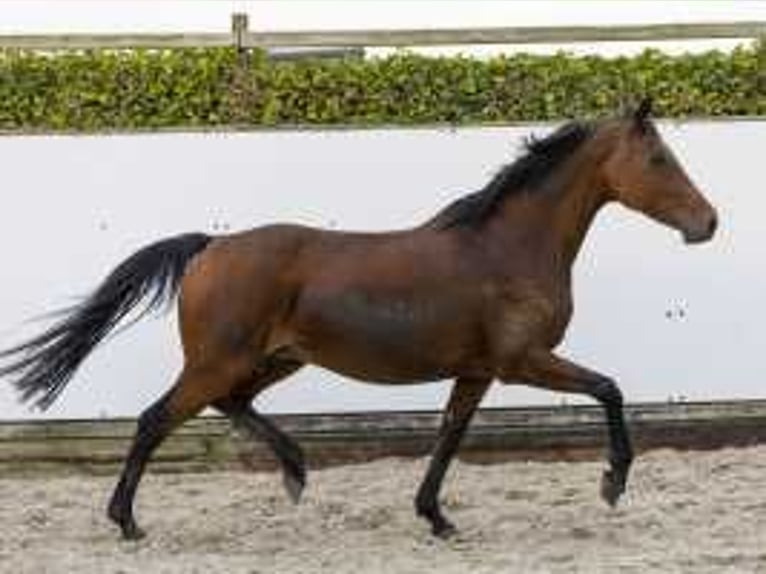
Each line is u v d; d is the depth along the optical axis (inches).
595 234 593.0
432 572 441.4
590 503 530.9
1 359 572.4
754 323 598.2
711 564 446.6
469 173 593.9
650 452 596.4
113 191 589.3
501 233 486.3
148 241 590.6
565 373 479.8
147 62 599.5
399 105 604.1
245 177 591.8
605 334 595.5
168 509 531.8
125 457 591.2
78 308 507.5
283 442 498.9
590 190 491.2
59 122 597.9
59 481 578.9
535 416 597.6
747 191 597.0
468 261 481.1
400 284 478.0
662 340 596.7
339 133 591.5
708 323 597.0
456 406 494.0
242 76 602.5
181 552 472.1
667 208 484.7
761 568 442.3
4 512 528.7
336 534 494.0
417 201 593.6
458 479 570.3
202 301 476.7
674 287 595.5
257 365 481.7
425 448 596.7
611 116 512.7
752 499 528.1
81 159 588.1
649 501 530.0
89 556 466.6
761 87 609.3
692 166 597.6
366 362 482.0
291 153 591.8
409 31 611.5
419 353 480.4
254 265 476.7
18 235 587.2
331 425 593.9
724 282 596.7
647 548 467.8
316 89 603.2
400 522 509.0
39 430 590.2
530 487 556.1
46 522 514.3
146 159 589.9
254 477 580.4
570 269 494.0
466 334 480.7
